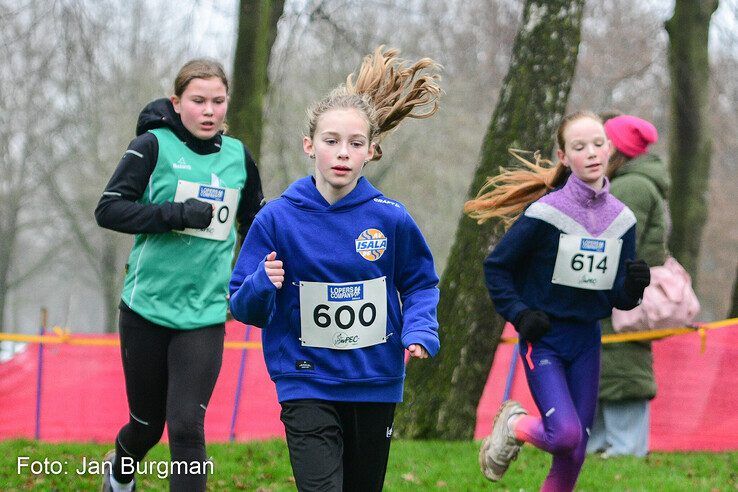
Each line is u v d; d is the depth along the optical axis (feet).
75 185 213.05
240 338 58.18
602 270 33.40
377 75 29.89
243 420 56.59
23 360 57.00
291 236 26.61
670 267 48.80
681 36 98.32
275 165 131.95
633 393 49.19
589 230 33.30
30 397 56.70
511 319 33.12
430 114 30.27
